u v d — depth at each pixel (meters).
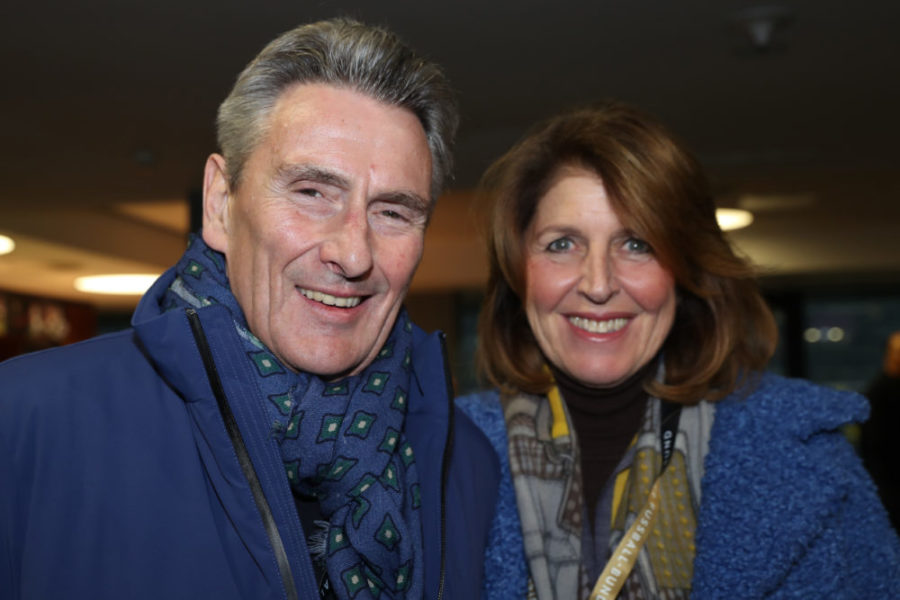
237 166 1.20
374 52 1.20
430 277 9.52
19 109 4.16
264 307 1.19
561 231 1.53
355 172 1.16
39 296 10.13
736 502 1.41
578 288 1.52
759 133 4.95
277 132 1.17
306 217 1.17
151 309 1.20
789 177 6.01
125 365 1.23
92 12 3.13
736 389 1.55
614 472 1.56
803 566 1.40
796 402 1.48
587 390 1.62
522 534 1.51
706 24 3.40
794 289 10.58
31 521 1.08
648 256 1.54
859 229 8.37
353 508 1.22
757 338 1.59
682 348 1.63
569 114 1.62
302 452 1.19
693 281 1.58
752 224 7.99
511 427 1.63
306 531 1.28
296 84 1.18
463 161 4.79
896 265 8.73
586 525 1.53
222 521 1.16
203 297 1.22
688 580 1.46
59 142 4.70
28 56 3.52
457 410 1.61
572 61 3.76
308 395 1.21
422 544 1.29
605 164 1.48
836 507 1.41
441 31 3.40
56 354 1.22
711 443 1.49
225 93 3.99
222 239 1.26
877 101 4.38
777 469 1.42
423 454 1.39
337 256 1.16
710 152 5.35
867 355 10.44
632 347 1.54
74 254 7.30
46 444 1.12
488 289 1.74
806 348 10.59
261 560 1.13
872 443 4.77
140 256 7.79
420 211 1.25
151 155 4.89
